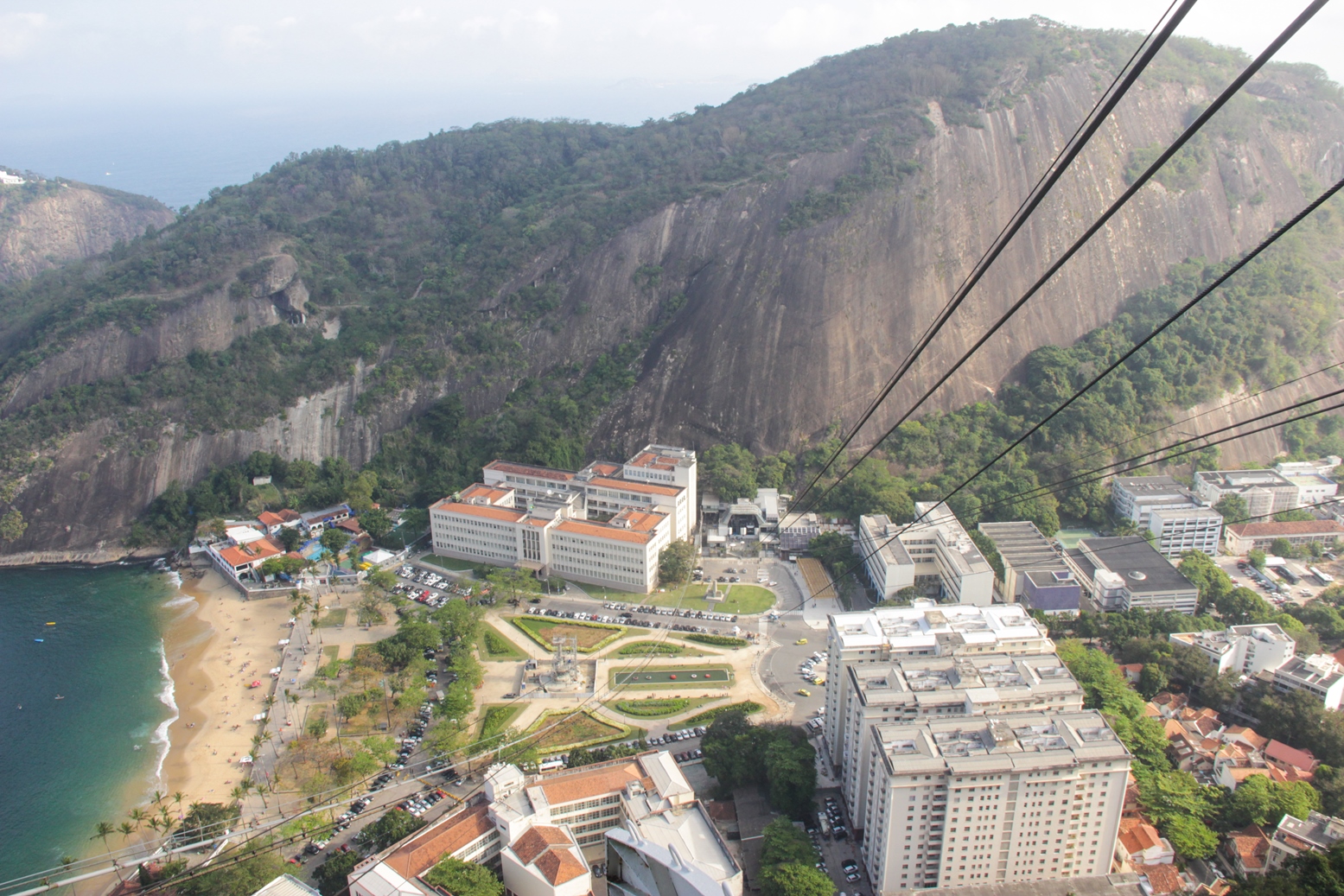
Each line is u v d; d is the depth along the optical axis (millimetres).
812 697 188250
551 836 137125
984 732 131750
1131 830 140250
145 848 154250
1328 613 198875
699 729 177750
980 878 131375
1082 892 127188
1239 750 157500
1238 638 182125
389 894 126250
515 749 170500
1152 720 161250
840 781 161000
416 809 157625
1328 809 144250
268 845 149625
